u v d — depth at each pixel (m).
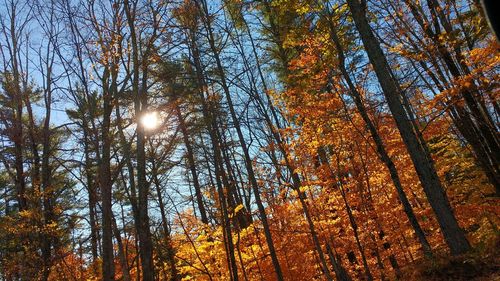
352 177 13.92
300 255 13.49
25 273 13.02
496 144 12.20
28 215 13.19
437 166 15.17
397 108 10.16
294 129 12.52
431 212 13.55
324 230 13.14
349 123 12.89
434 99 10.60
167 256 17.47
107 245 11.82
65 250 15.66
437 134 13.62
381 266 13.43
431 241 14.26
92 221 14.63
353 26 12.05
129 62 12.52
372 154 13.34
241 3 13.13
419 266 10.14
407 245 14.62
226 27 12.76
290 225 13.73
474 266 9.05
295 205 13.43
